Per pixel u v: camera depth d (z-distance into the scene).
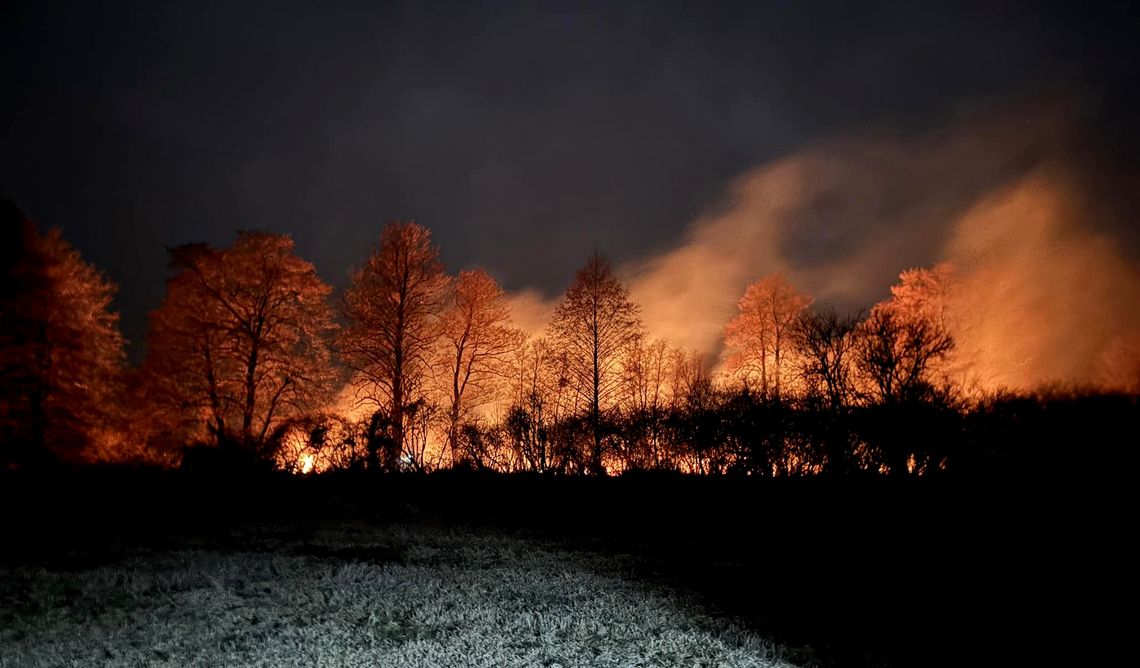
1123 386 15.53
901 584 8.56
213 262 27.12
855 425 15.80
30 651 6.31
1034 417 14.69
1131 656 6.36
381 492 15.95
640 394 26.20
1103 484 12.82
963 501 12.99
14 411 25.75
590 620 7.18
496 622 7.19
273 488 16.08
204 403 26.11
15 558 9.59
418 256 27.81
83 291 28.33
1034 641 6.70
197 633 6.80
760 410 16.67
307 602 7.79
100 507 13.49
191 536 11.31
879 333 17.23
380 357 26.92
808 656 6.30
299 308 27.56
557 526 12.69
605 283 25.62
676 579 8.87
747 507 13.85
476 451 18.89
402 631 6.96
